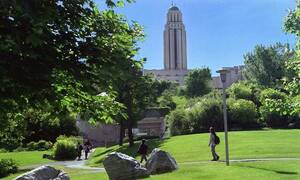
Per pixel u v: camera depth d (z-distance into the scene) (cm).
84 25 915
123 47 960
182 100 13700
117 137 9169
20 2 777
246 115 7550
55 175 1933
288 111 1380
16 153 6806
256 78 12225
